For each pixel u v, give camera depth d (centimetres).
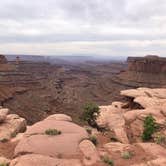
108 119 3778
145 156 2128
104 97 14875
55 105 11694
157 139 2989
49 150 1959
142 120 3584
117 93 15050
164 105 3825
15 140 2661
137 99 4297
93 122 3791
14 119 3578
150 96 4453
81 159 1897
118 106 4716
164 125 3328
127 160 2050
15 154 1983
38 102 11644
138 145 2386
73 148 2009
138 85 15862
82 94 16225
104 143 2689
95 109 3809
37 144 2033
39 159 1766
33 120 9106
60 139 2125
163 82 15888
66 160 1827
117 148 2302
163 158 2055
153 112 3647
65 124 2519
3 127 3328
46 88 16400
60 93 16062
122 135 3347
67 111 10581
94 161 1900
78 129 2420
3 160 1922
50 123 2530
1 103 10119
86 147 2061
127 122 3725
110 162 1917
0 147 2470
